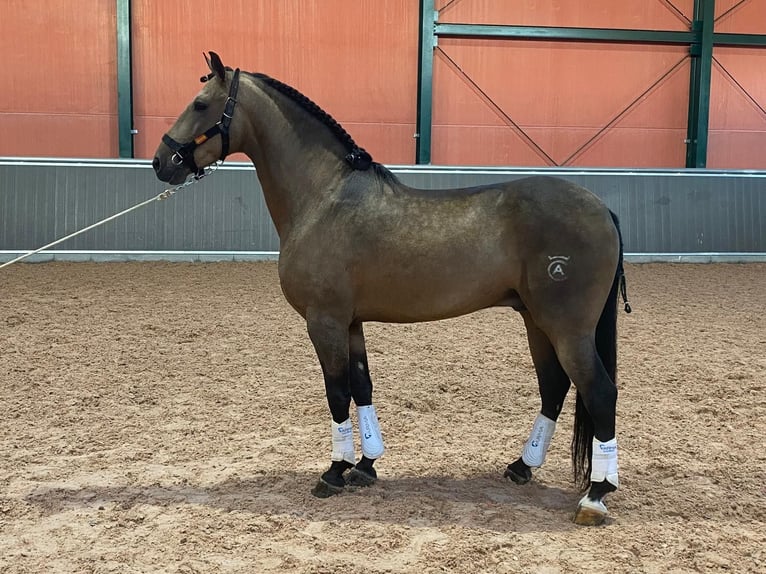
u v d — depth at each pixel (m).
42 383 4.95
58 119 11.26
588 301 2.88
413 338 6.48
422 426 4.21
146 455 3.71
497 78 12.06
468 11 11.88
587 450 3.08
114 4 11.14
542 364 3.28
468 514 3.03
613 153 12.45
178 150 3.23
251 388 4.92
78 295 7.98
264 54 11.68
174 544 2.74
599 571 2.56
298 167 3.25
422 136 11.84
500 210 3.01
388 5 11.79
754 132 12.70
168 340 6.19
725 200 11.45
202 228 10.61
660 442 3.94
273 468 3.55
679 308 7.85
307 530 2.87
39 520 2.96
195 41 11.48
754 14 12.38
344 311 3.12
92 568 2.56
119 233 10.41
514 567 2.57
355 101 11.95
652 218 11.26
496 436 4.04
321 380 5.13
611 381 2.95
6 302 7.52
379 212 3.07
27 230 10.18
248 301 7.88
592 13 12.11
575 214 2.91
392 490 3.28
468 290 3.03
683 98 12.43
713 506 3.12
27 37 11.02
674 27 12.24
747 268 10.83
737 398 4.73
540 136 12.27
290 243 3.20
